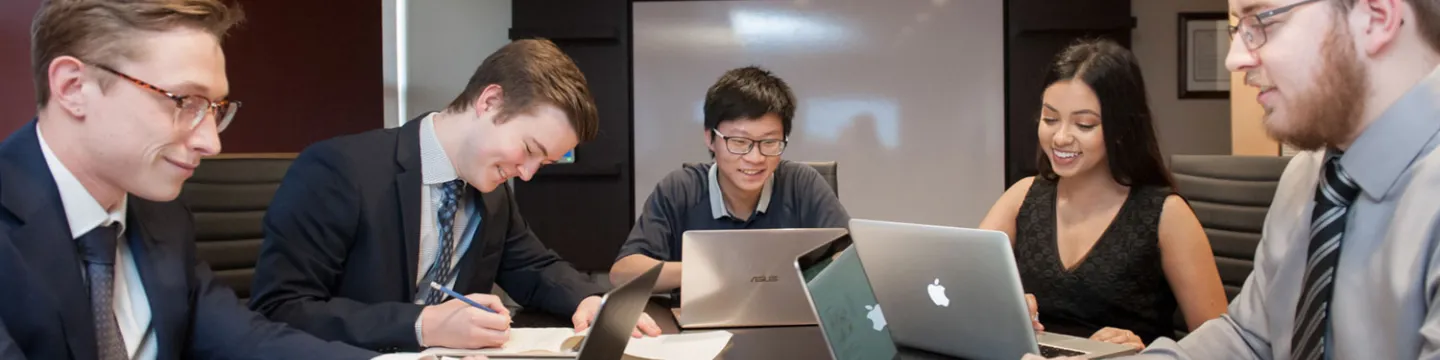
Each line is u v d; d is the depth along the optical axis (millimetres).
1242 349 1317
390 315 1438
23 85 2707
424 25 4621
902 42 4641
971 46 4602
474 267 1740
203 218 2178
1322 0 998
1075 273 1874
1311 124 1035
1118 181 1867
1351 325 1049
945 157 4645
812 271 1141
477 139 1545
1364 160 1038
